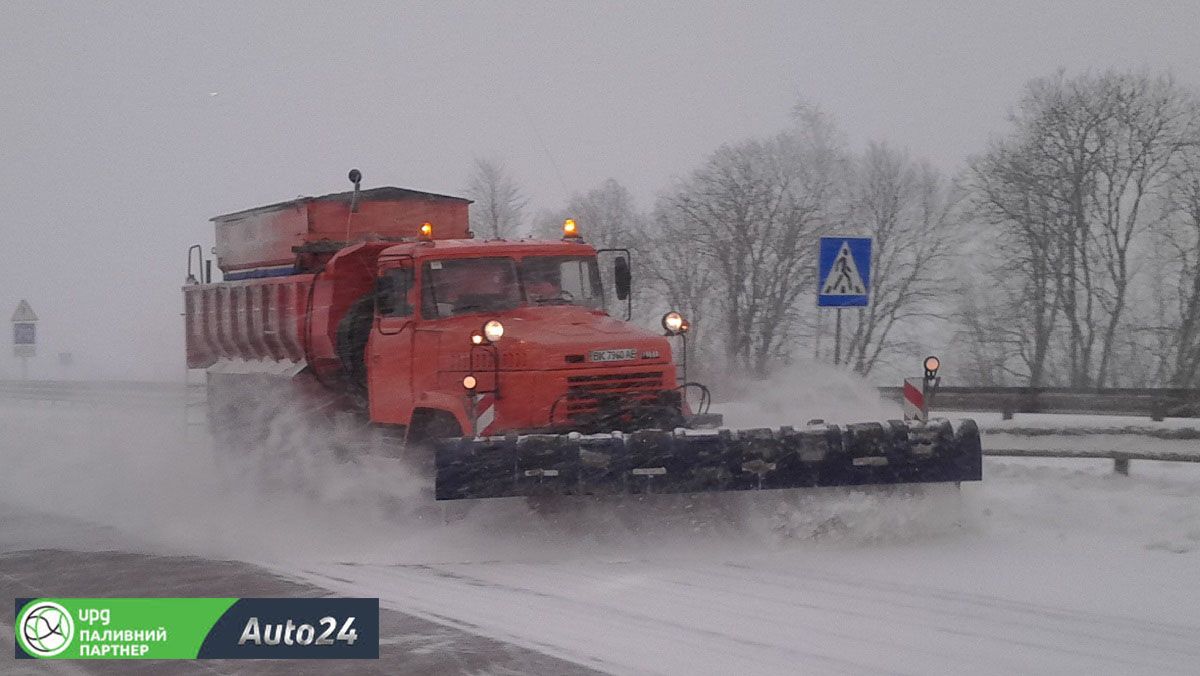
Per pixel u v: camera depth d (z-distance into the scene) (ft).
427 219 47.70
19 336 119.14
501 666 21.66
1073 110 101.86
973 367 104.32
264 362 48.06
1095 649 22.54
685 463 31.48
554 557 32.01
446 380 35.65
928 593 27.14
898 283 108.27
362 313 41.65
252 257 50.26
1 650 23.97
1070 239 100.42
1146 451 42.42
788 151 111.96
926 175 111.14
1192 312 95.91
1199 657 22.00
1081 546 32.40
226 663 22.72
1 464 57.41
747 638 23.31
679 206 110.83
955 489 33.86
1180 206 99.76
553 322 36.40
